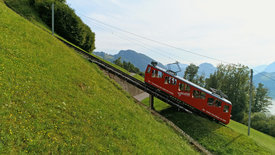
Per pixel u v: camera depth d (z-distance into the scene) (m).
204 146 19.16
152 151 10.41
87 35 58.09
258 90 72.19
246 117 49.19
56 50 16.89
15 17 16.80
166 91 25.91
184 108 24.28
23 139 5.91
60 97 9.88
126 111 14.38
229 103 23.20
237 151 19.33
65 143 6.96
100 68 25.92
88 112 10.17
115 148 8.57
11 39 11.96
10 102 6.97
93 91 13.86
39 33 17.72
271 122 43.22
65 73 13.43
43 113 7.75
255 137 27.22
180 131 19.64
